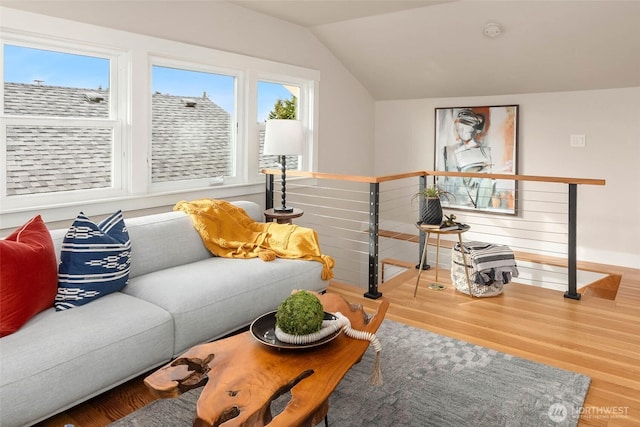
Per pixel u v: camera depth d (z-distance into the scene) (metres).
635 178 4.40
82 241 2.29
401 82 5.31
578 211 4.72
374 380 1.85
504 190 5.09
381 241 5.98
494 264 3.46
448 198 5.48
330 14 4.25
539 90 4.77
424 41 4.48
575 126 4.65
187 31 3.63
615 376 2.38
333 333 1.81
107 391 2.23
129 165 3.38
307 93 4.89
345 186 5.51
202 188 3.88
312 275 3.10
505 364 2.48
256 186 4.34
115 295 2.40
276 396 1.45
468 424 1.97
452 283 3.87
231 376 1.52
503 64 4.51
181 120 3.78
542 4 3.64
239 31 4.03
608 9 3.54
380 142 5.95
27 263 1.98
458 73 4.85
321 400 1.40
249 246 3.15
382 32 4.50
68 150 3.08
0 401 1.66
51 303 2.19
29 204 2.90
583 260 4.73
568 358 2.56
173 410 2.08
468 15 3.96
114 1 3.15
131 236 2.71
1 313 1.87
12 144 2.82
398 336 2.83
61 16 2.88
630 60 4.02
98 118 3.21
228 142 4.18
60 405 1.85
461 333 2.89
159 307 2.30
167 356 2.26
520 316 3.17
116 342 2.02
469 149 5.27
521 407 2.08
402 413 2.04
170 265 2.89
